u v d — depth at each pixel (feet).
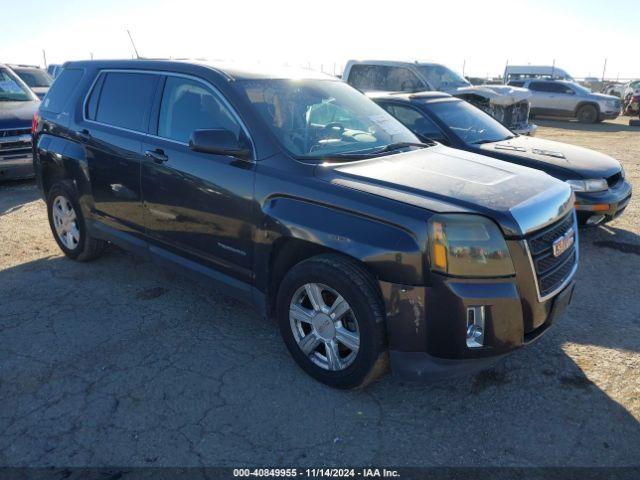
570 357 12.39
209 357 12.25
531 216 9.96
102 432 9.79
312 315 11.04
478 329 9.58
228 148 11.47
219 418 10.19
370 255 9.72
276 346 12.78
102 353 12.36
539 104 73.46
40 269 17.21
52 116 17.21
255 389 11.08
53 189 17.31
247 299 12.37
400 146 13.37
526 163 20.43
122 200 14.75
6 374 11.51
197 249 13.05
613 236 21.38
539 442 9.64
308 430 9.90
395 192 10.16
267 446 9.48
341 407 10.56
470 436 9.80
